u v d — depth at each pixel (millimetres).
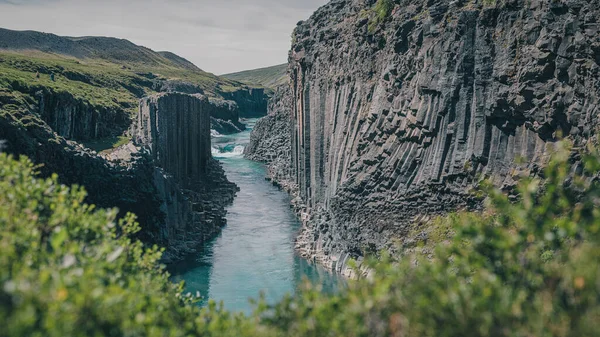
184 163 131000
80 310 18266
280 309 23703
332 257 88438
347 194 92000
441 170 79938
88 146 110000
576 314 19031
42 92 103125
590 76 66125
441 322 19906
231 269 87250
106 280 23141
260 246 99562
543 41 70562
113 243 27672
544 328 19109
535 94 71312
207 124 156125
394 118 89500
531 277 22062
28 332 17609
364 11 108312
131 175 89000
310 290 24062
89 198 82312
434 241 73188
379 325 20656
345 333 21000
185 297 31109
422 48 87938
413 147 84875
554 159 23453
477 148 76688
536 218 22297
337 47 115188
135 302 23156
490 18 78938
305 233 103812
